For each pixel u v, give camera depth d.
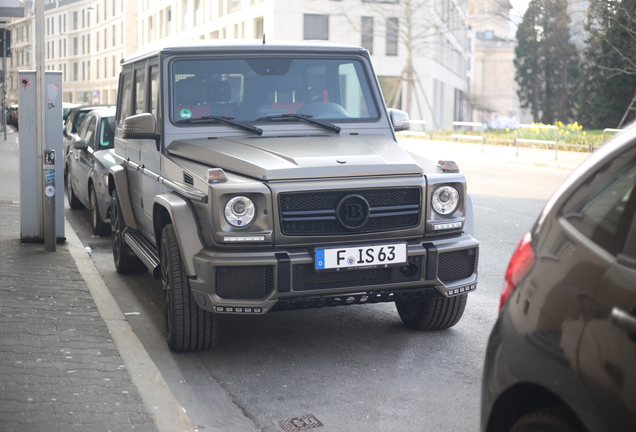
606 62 45.84
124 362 4.87
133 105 7.09
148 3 63.12
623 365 2.15
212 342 5.40
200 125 5.96
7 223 9.91
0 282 6.78
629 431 2.11
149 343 5.70
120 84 7.93
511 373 2.55
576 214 2.57
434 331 6.04
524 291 2.62
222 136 5.94
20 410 4.04
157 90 6.13
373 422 4.29
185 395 4.70
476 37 111.81
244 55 6.21
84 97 77.62
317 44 6.45
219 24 53.56
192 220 5.05
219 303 4.84
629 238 2.31
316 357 5.41
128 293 7.22
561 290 2.44
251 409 4.48
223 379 4.97
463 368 5.18
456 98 76.38
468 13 77.19
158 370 4.81
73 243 8.73
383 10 50.69
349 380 4.95
